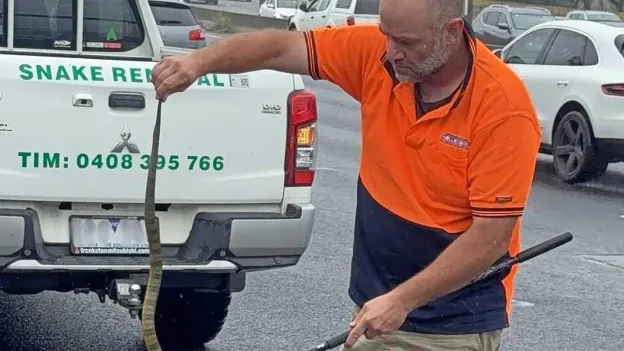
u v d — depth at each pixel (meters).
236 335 6.47
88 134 5.20
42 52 5.52
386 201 3.50
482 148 3.28
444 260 3.30
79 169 5.20
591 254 9.07
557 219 10.56
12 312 6.80
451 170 3.35
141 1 5.98
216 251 5.39
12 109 5.08
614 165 14.55
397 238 3.50
